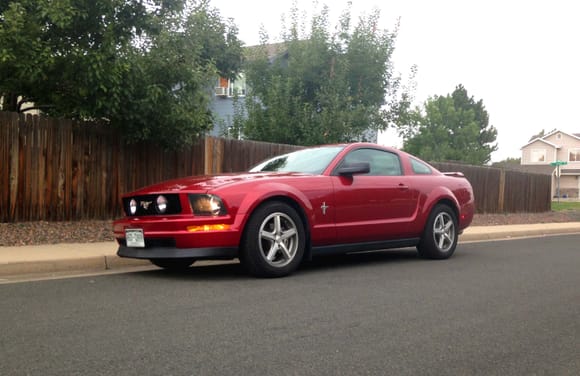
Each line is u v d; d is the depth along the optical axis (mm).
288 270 6168
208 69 10359
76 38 8961
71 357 3383
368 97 17922
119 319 4277
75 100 9297
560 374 3375
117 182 10180
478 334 4129
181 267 7113
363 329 4133
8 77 8773
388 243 7367
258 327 4105
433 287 5840
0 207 8773
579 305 5223
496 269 7328
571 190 54500
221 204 5762
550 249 10281
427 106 39969
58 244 8047
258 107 17281
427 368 3367
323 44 17812
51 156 9320
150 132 9789
